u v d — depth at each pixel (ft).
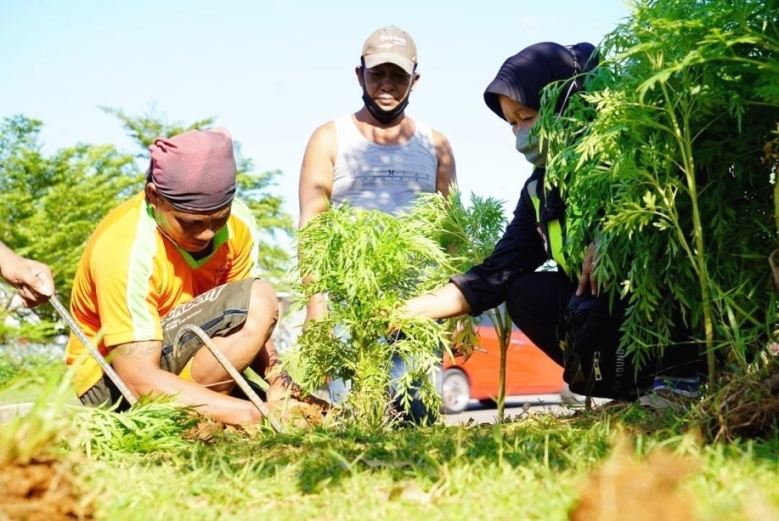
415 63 18.61
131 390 14.40
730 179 12.86
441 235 16.85
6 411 13.71
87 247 15.20
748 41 10.45
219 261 16.17
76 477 7.95
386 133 18.74
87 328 15.48
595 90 12.98
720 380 11.56
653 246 12.62
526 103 14.87
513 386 41.63
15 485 7.29
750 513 6.81
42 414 7.65
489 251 16.75
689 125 12.25
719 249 12.50
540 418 13.29
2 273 13.97
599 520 6.66
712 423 10.67
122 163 79.05
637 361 12.89
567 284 15.38
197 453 11.19
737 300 12.41
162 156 14.42
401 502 8.18
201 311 15.24
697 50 10.78
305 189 18.52
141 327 14.43
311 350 14.61
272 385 15.69
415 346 14.58
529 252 15.79
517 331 42.16
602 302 13.66
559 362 16.19
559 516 7.13
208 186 14.40
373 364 14.61
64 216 74.59
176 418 12.68
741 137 12.35
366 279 13.98
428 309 15.31
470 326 16.75
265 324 15.40
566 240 14.37
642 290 12.49
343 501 8.32
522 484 8.39
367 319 14.39
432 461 9.25
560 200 14.65
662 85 11.37
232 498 8.63
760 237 12.66
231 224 16.34
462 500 8.06
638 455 8.75
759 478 8.05
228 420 14.05
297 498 8.67
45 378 11.36
